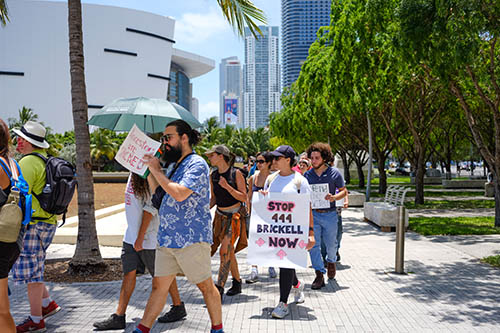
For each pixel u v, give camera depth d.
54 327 4.13
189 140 3.62
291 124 25.95
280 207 4.55
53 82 111.56
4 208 3.11
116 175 42.97
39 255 4.00
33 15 110.12
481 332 4.05
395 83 13.42
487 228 10.70
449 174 33.41
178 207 3.45
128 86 118.12
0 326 3.11
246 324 4.27
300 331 4.09
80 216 6.26
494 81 10.68
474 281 5.95
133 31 118.38
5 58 108.50
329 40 14.23
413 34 8.97
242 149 71.31
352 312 4.66
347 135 28.69
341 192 5.62
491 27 8.46
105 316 4.47
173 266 3.54
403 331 4.09
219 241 5.18
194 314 4.59
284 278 4.52
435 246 8.60
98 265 6.25
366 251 8.16
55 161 4.03
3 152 3.26
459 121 22.42
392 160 99.94
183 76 155.12
